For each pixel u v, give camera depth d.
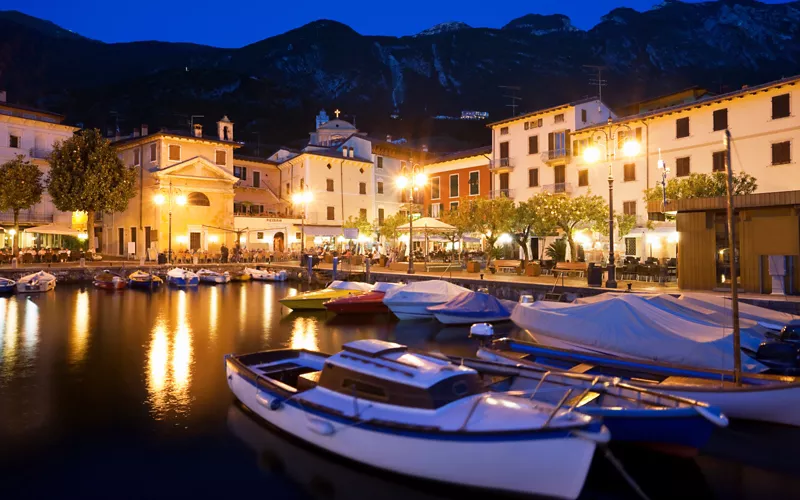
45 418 10.09
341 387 8.48
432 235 47.94
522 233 35.62
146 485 7.50
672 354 11.73
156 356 15.43
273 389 9.25
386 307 24.72
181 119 124.94
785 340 12.14
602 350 12.87
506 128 53.16
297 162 57.84
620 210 43.34
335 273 36.84
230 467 8.05
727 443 8.77
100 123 119.69
